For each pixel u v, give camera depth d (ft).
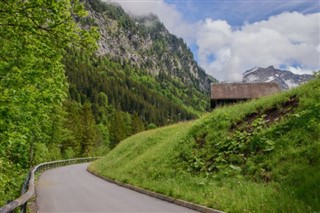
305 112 58.08
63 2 35.60
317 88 64.85
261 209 35.50
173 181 64.95
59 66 68.08
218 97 158.61
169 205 48.73
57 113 161.68
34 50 46.68
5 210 23.17
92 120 393.70
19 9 34.06
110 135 430.61
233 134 71.10
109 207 46.78
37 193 64.13
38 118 72.28
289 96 70.23
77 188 73.46
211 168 63.72
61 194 62.44
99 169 124.57
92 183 85.97
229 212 38.75
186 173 67.77
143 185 68.59
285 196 37.17
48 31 35.96
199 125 86.33
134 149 121.60
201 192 51.67
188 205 46.93
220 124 78.79
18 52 47.85
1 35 38.55
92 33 37.47
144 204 49.67
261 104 75.20
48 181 92.22
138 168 89.20
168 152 84.94
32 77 55.52
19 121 55.98
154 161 87.04
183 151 78.43
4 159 62.64
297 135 54.49
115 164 118.21
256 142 60.70
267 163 52.95
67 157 260.01
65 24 36.27
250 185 47.78
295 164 47.73
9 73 51.90
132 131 490.90
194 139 81.30
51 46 38.34
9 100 46.21
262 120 68.18
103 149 362.12
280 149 54.34
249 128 69.41
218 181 57.06
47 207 47.19
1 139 48.14
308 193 35.70
